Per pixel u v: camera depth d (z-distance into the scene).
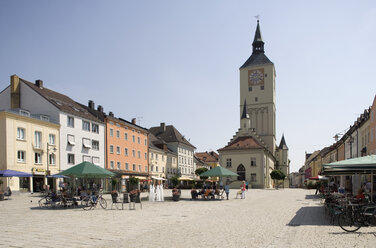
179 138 86.12
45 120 41.69
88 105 58.41
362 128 40.56
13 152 36.09
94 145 50.91
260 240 10.42
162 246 9.59
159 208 21.83
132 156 61.94
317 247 9.37
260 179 69.19
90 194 22.17
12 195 34.47
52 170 41.97
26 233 11.71
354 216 12.38
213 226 13.48
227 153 72.19
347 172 21.03
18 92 45.12
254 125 88.31
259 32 93.50
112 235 11.36
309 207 22.56
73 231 12.17
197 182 66.75
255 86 89.00
